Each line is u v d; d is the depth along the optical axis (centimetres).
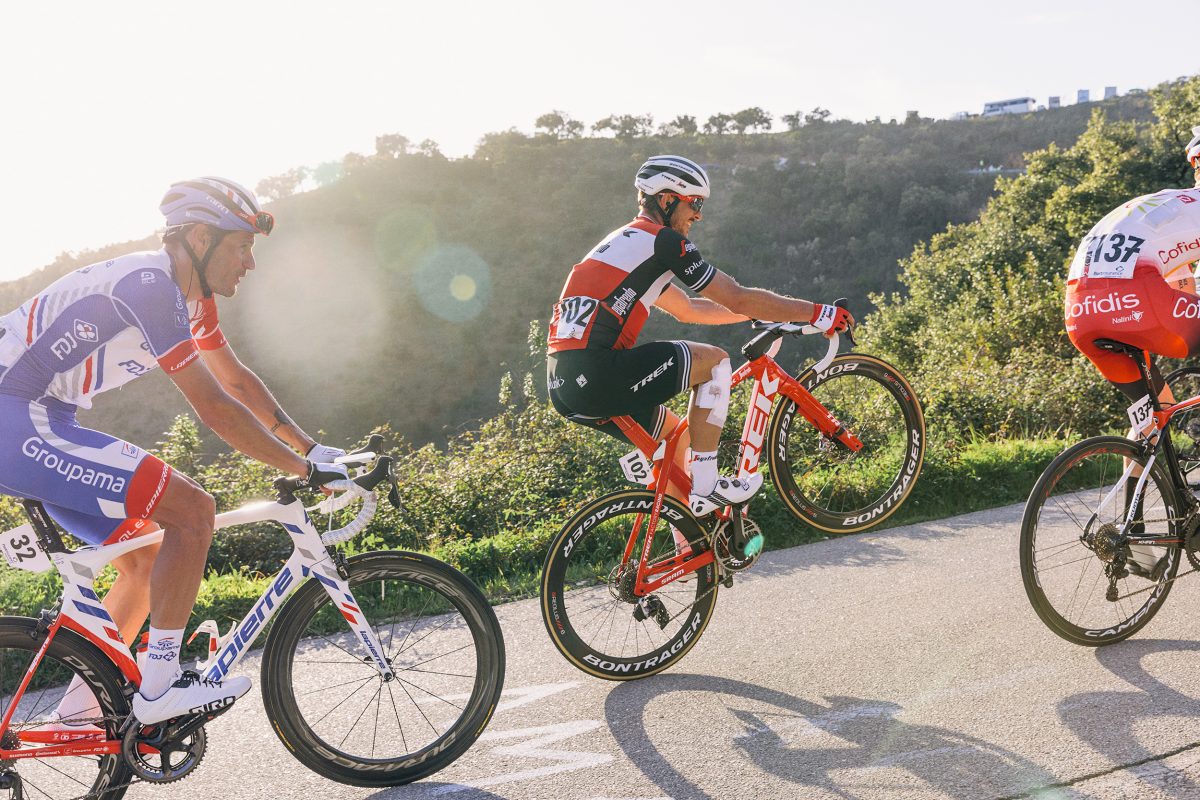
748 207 10350
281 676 288
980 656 353
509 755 305
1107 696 312
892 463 424
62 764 300
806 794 265
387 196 10500
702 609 374
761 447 370
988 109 15938
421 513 739
